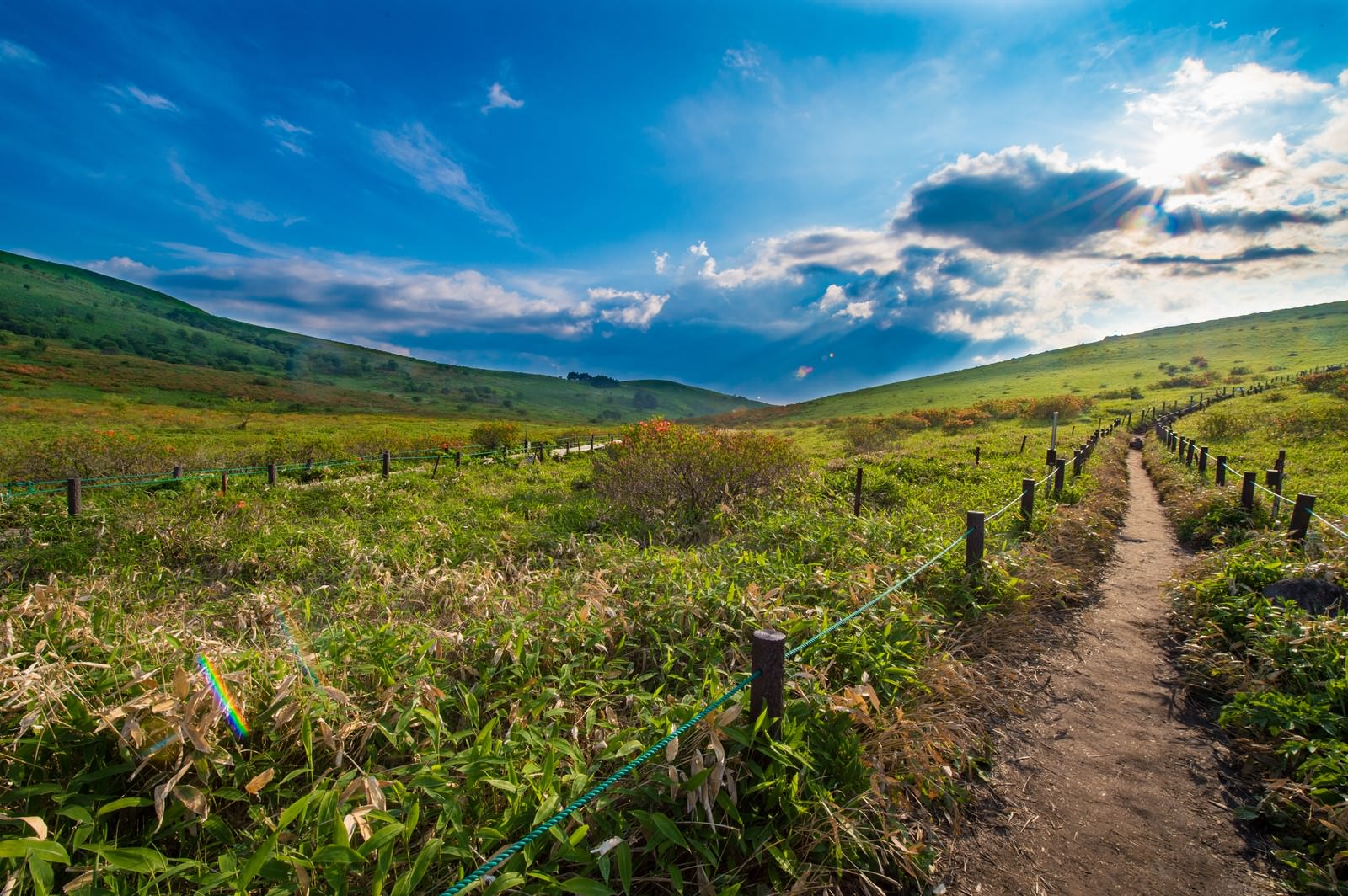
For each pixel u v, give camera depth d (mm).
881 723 3193
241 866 2084
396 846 2301
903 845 2590
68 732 2564
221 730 2697
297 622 5273
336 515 11297
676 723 2918
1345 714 3398
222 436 30953
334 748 2738
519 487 15336
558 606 4668
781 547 6879
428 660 3711
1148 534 9742
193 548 8453
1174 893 2621
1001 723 3977
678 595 4676
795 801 2537
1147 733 3873
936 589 5391
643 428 13070
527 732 2834
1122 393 60906
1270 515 8688
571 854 2141
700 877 2252
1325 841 2689
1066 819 3086
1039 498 10141
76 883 2020
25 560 7918
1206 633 4824
